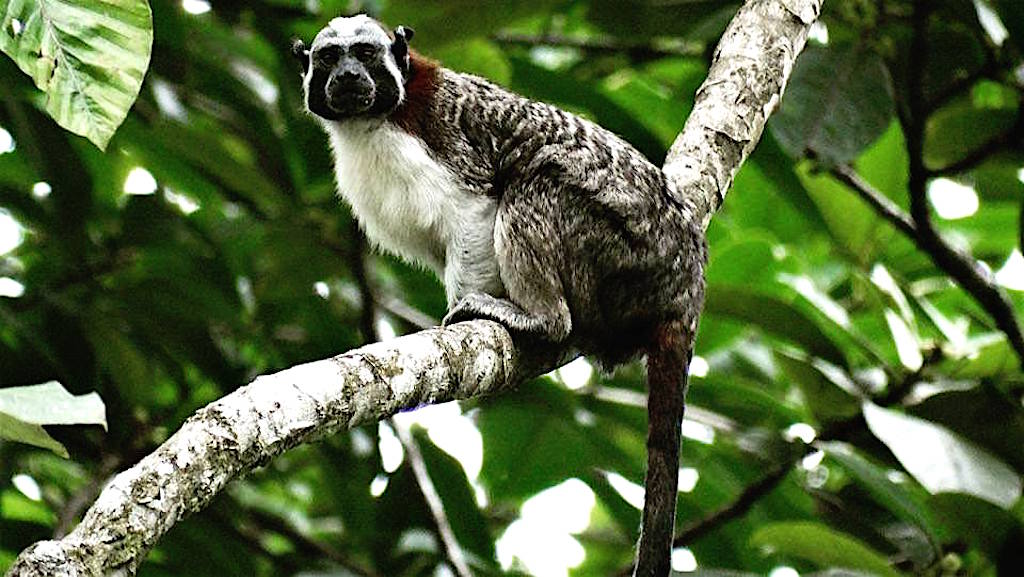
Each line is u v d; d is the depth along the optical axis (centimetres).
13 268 1145
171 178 1157
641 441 1151
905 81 1062
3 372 1001
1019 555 866
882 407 974
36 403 575
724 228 1216
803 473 1098
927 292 1202
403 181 817
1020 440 920
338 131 855
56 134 1018
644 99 1227
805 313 967
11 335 1065
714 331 1126
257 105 1143
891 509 968
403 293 1209
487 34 1062
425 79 845
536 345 749
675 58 1284
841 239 1091
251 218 1152
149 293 1069
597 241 771
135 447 1067
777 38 816
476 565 1067
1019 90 1004
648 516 720
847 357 1030
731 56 815
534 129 812
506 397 1087
